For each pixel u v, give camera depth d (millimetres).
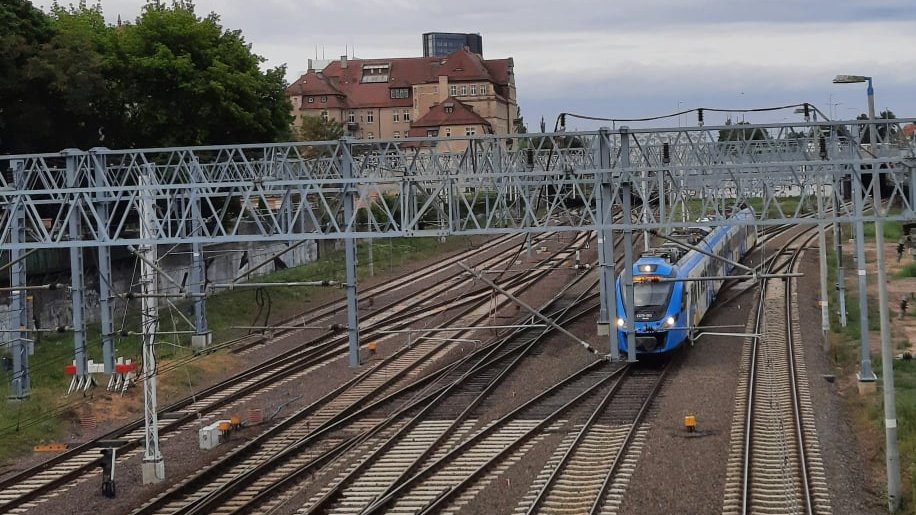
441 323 44781
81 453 26531
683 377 33000
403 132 119625
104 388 33344
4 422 29078
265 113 53656
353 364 29047
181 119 50312
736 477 22141
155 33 50500
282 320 46969
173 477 24000
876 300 50125
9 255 39500
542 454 24578
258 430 28203
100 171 29750
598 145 26891
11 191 29844
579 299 48906
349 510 20906
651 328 35062
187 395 33375
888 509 20719
